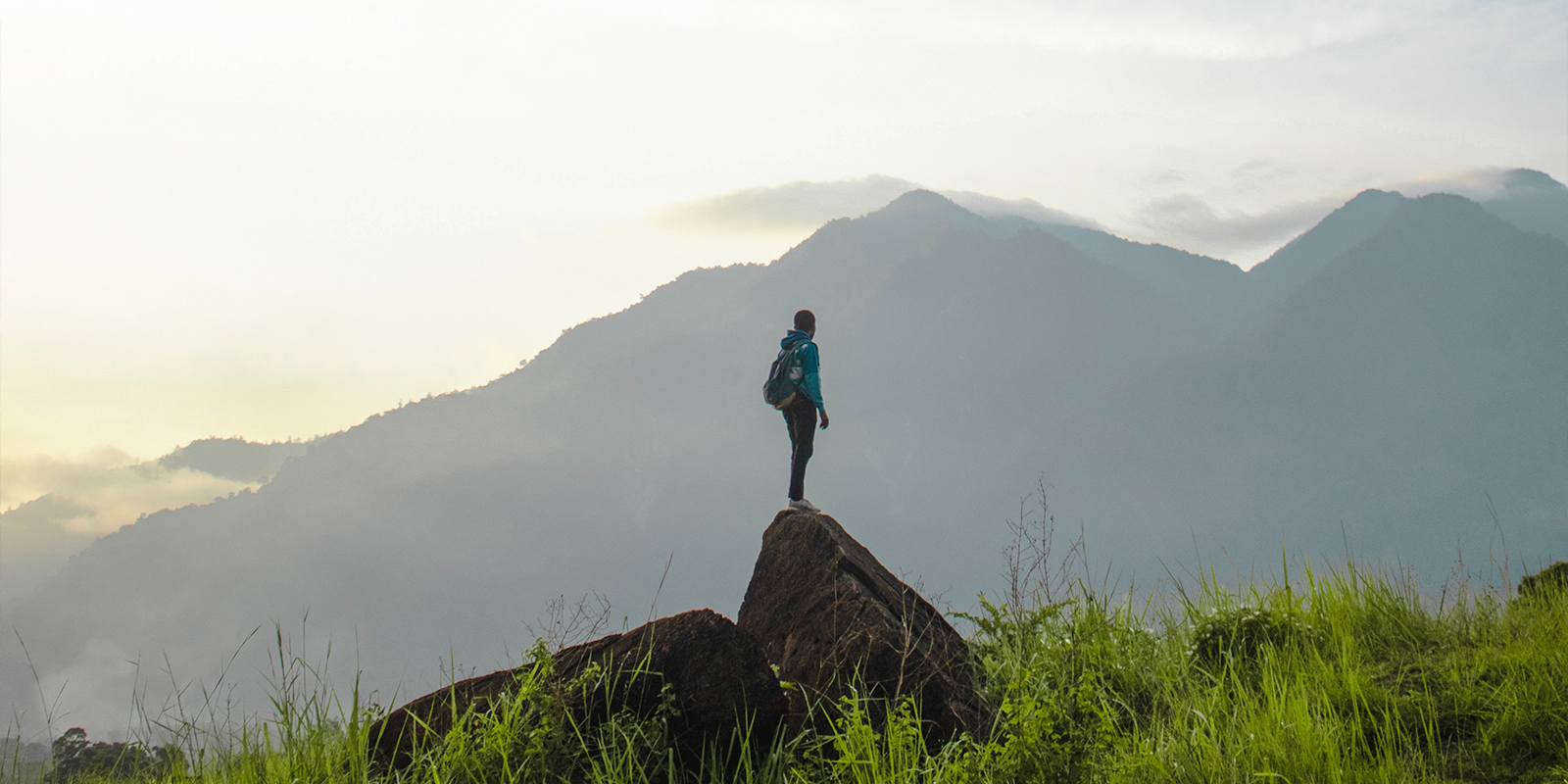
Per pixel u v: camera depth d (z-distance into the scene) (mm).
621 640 4578
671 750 4008
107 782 4086
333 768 3965
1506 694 4238
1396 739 4184
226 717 3977
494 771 3836
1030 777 3859
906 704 4512
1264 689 4605
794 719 4863
